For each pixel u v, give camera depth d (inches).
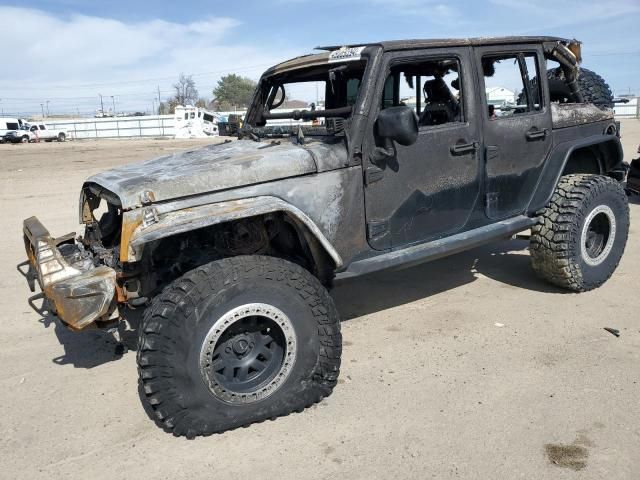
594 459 111.0
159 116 2257.6
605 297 193.3
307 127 160.7
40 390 145.1
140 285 133.2
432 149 155.1
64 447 121.2
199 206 126.9
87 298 120.3
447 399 134.0
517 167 176.9
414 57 152.1
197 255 136.9
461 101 161.5
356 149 142.6
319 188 138.6
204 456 116.7
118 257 140.6
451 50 158.4
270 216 139.6
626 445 114.5
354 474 109.6
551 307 186.7
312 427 125.3
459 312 186.5
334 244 143.0
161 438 123.5
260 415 126.1
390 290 210.5
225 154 150.9
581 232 188.4
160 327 113.8
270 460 114.7
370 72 144.9
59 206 404.2
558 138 189.5
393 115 132.8
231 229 140.7
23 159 884.0
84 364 159.3
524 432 120.1
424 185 155.5
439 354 157.2
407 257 153.3
